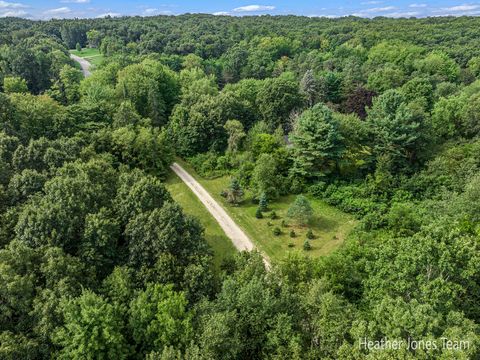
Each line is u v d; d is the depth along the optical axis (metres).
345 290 28.11
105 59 100.06
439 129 57.50
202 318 23.48
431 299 20.19
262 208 47.59
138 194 33.75
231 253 39.56
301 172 50.72
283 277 27.08
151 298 25.09
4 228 31.25
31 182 35.00
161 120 72.44
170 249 30.83
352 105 70.00
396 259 23.12
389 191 47.56
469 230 29.39
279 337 21.30
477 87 68.75
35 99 56.94
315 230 43.69
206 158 60.19
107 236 29.83
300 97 68.94
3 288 23.38
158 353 21.33
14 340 21.52
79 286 26.00
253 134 60.50
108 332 21.91
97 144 52.12
